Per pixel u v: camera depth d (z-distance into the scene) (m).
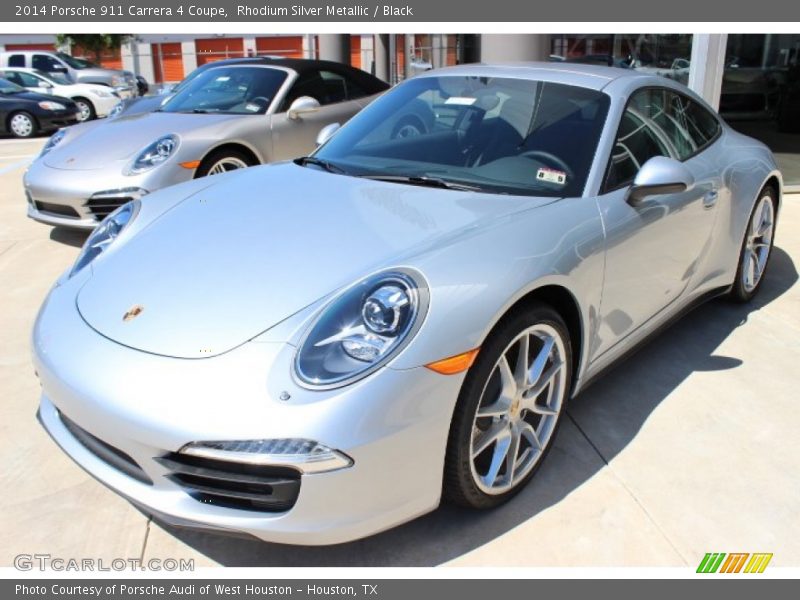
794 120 6.74
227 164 5.30
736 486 2.48
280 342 1.90
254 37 31.44
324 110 6.07
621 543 2.20
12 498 2.36
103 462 2.06
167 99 6.27
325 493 1.82
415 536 2.23
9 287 4.32
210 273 2.19
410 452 1.90
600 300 2.54
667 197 2.90
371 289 1.96
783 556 2.16
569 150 2.74
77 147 5.13
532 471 2.43
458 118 3.05
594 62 7.66
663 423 2.86
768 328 3.79
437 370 1.91
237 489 1.88
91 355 2.02
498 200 2.53
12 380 3.14
